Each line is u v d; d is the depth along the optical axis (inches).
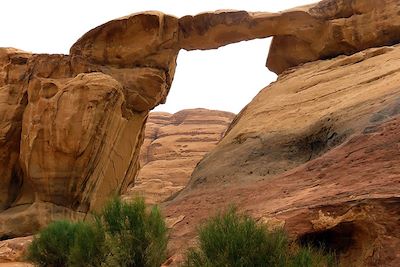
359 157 397.7
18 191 924.6
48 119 865.5
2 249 651.5
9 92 941.8
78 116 850.8
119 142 927.7
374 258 275.4
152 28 933.2
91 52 953.5
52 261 439.8
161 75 956.6
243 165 597.0
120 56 954.1
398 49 685.9
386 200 287.7
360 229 296.0
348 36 839.7
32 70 947.3
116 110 880.9
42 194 864.3
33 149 869.8
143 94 955.3
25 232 824.3
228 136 762.8
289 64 944.9
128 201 358.6
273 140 621.6
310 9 886.4
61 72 947.3
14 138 925.8
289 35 912.3
